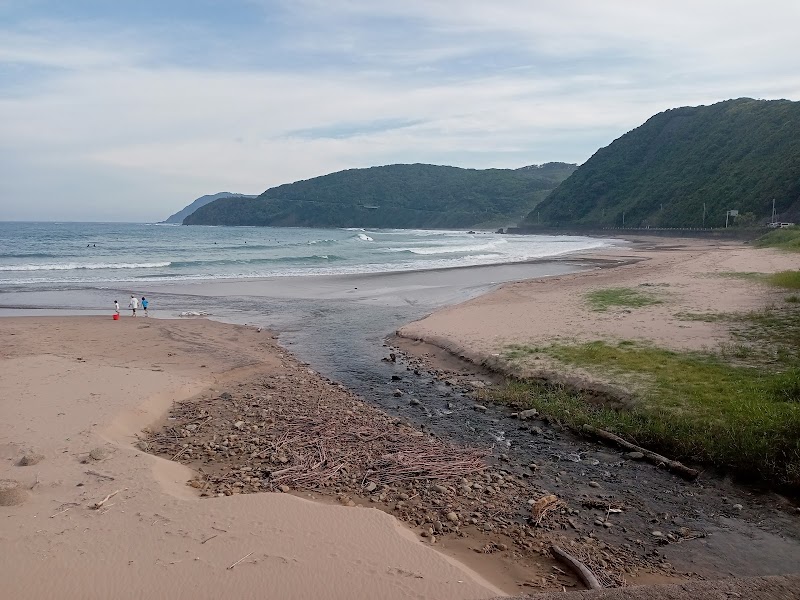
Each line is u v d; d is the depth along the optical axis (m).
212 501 6.28
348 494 6.82
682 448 7.98
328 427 9.17
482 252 56.97
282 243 73.06
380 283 30.03
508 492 7.04
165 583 4.72
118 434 8.66
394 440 8.63
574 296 20.48
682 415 8.61
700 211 87.31
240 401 10.68
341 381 12.51
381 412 10.19
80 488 6.50
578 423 9.27
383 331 18.02
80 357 13.62
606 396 9.97
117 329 17.47
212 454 8.08
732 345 11.84
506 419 9.91
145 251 54.81
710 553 5.73
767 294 17.58
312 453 8.06
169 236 96.00
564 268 37.72
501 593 4.82
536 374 11.55
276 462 7.77
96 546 5.25
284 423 9.40
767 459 7.20
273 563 5.05
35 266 36.91
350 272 35.94
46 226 172.50
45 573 4.82
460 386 11.87
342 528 5.74
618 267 35.69
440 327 16.91
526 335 14.68
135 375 11.86
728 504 6.77
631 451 8.27
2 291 26.66
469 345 14.35
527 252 57.00
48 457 7.38
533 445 8.71
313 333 17.86
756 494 6.96
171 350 14.74
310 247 63.16
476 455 8.17
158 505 6.12
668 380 10.07
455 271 36.28
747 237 67.00
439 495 6.85
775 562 5.55
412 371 13.27
